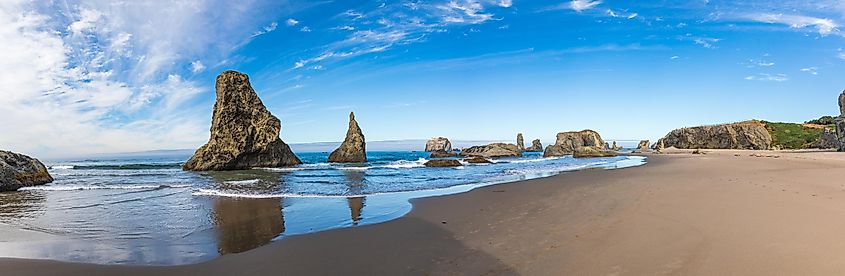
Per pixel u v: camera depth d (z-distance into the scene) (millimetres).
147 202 15797
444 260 7094
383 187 20344
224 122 42281
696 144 103562
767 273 5781
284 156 47406
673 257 6652
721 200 11953
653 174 23125
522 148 116625
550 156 74000
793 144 86750
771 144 89312
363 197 16328
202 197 17094
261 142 44000
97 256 8109
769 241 7277
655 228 8664
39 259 7809
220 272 6883
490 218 10672
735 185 15805
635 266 6312
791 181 16625
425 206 13164
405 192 17891
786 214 9484
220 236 9750
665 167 30156
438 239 8617
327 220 11438
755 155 51562
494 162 48781
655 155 65812
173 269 7094
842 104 55312
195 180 26562
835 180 16578
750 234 7805
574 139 108188
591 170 28703
